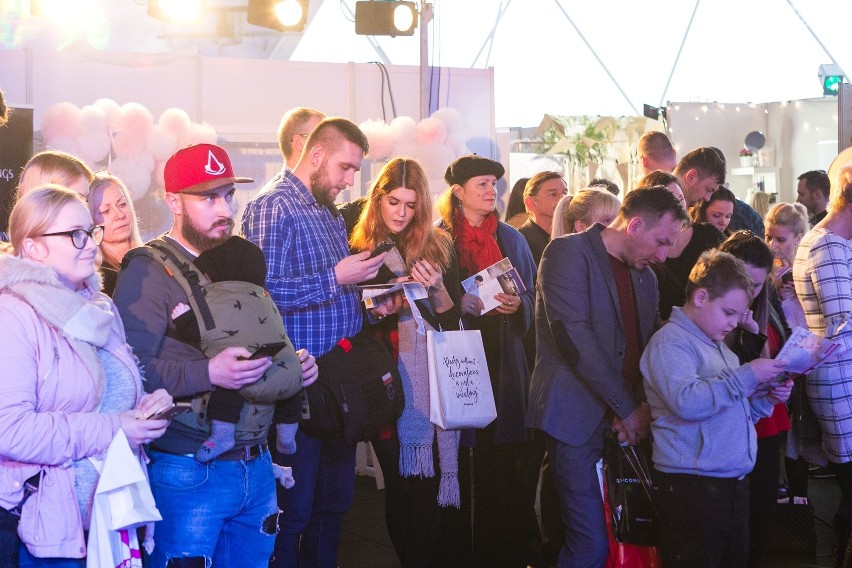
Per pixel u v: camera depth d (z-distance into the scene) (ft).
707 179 16.81
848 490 14.39
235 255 9.58
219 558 9.71
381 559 16.17
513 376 14.33
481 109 25.55
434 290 13.12
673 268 14.74
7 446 7.45
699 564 11.54
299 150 13.65
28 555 7.80
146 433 8.02
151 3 25.36
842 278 14.03
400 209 13.01
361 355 11.96
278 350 8.95
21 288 7.72
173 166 9.46
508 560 14.55
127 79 22.38
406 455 13.01
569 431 12.22
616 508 12.21
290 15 24.91
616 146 33.76
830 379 14.05
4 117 10.96
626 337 12.53
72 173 11.01
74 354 7.88
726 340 13.00
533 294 15.42
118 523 7.70
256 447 9.68
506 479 14.52
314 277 11.41
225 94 23.22
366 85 24.48
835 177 14.44
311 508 12.25
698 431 11.55
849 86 22.91
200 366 8.84
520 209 20.61
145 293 9.18
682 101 36.06
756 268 13.04
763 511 13.34
